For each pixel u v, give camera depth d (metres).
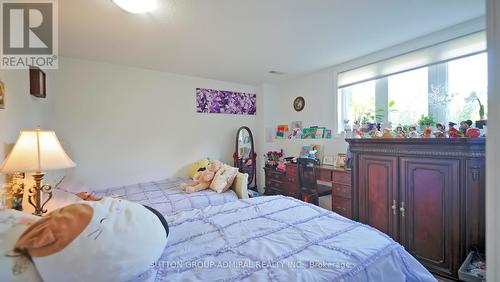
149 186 3.05
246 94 4.29
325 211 1.62
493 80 0.52
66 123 2.78
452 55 2.11
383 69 2.66
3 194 1.49
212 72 3.50
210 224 1.40
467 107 2.07
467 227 1.66
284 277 0.88
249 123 4.32
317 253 1.05
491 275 0.53
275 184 3.81
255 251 1.08
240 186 2.86
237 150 4.05
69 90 2.79
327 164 3.32
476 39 1.97
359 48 2.59
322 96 3.45
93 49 2.53
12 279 0.62
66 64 2.78
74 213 0.80
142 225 0.90
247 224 1.40
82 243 0.71
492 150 0.52
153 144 3.38
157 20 1.92
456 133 1.82
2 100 1.52
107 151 3.04
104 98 3.02
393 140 2.04
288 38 2.30
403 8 1.79
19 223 0.83
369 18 1.94
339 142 3.21
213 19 1.91
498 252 0.52
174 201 2.46
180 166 3.60
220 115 4.00
